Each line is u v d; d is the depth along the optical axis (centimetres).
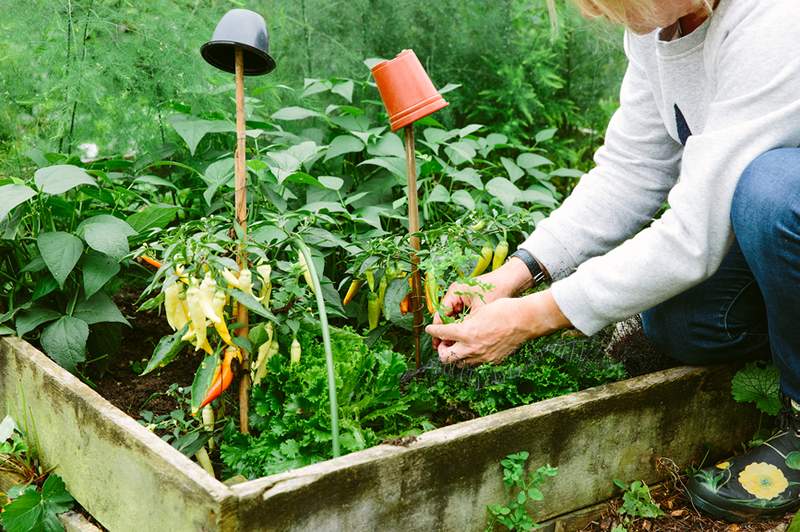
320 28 279
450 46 294
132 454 141
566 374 177
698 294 170
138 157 245
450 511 148
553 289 158
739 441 189
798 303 146
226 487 122
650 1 137
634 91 183
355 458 135
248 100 246
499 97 293
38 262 192
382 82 170
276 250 177
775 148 142
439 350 165
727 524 164
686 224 145
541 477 155
